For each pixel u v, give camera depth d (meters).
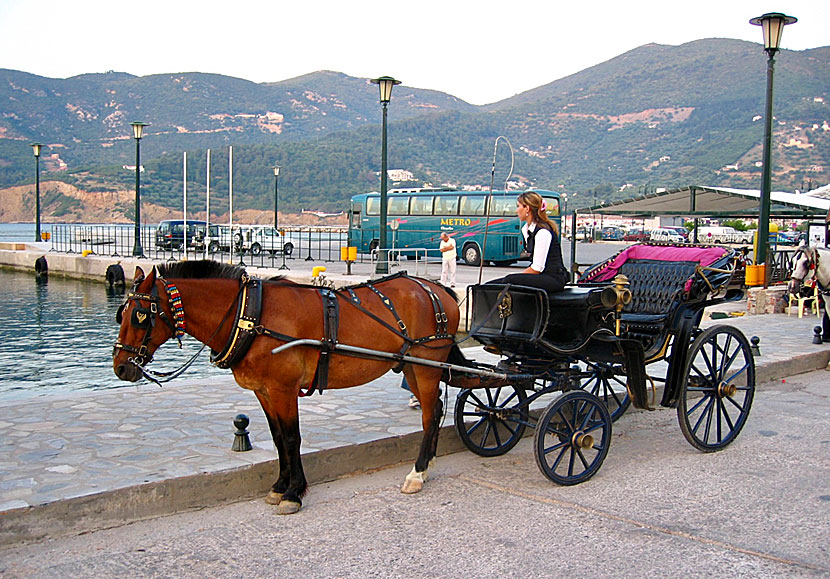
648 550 5.64
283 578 5.18
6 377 15.94
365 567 5.35
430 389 7.16
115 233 54.25
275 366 6.31
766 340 15.02
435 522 6.19
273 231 48.09
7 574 5.17
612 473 7.51
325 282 7.38
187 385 10.31
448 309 7.48
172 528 6.02
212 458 6.92
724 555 5.55
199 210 166.25
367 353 6.70
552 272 7.47
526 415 8.21
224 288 6.37
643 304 8.34
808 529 6.06
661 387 10.64
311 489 7.02
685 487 7.08
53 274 42.00
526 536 5.89
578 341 7.25
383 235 29.12
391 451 7.76
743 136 193.00
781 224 68.12
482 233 38.12
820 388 11.79
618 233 78.75
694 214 26.94
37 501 5.75
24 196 193.25
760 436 8.95
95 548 5.62
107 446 7.30
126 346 6.13
